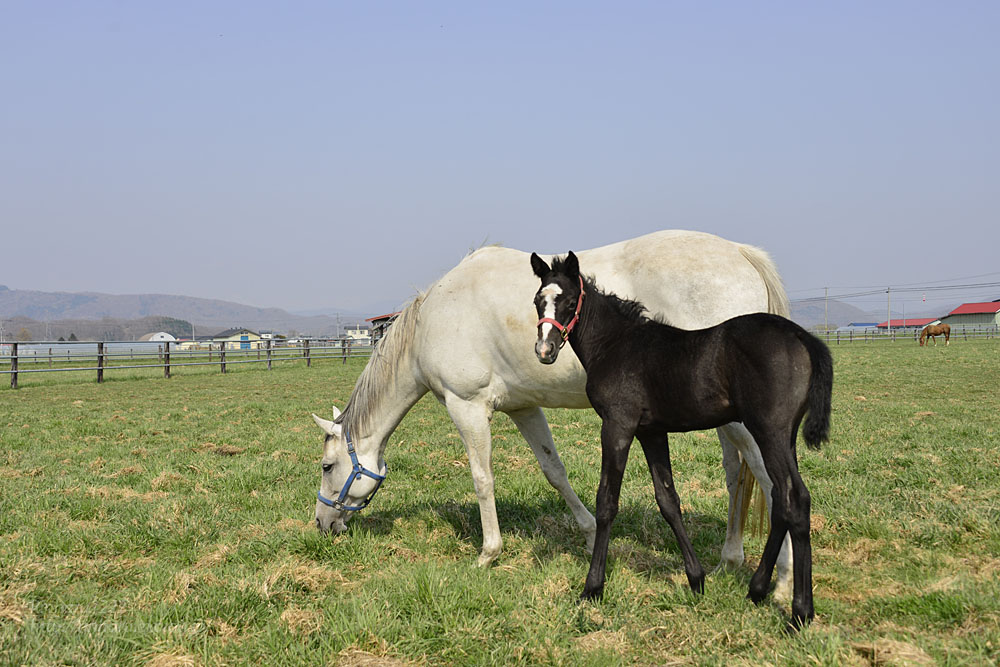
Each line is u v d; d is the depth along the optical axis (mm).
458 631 3467
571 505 5129
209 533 5375
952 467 6957
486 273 4977
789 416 3391
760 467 4148
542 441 5191
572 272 4215
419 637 3443
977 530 4898
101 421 11484
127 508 5949
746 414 3508
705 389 3658
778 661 3076
